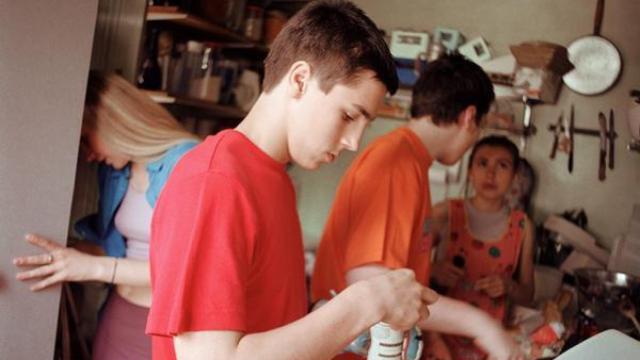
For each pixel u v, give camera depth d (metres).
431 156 1.45
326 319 0.77
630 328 1.69
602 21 2.80
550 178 2.90
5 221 1.21
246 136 0.89
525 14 2.95
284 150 0.91
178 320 0.72
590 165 2.84
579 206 2.86
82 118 1.29
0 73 1.17
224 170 0.79
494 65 2.90
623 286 1.73
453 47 2.99
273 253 0.85
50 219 1.27
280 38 0.91
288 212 0.91
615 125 2.78
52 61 1.22
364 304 0.79
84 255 1.29
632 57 2.75
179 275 0.74
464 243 2.23
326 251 1.32
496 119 2.88
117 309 1.38
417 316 0.83
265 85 0.93
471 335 1.18
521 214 2.24
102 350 1.40
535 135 2.91
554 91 2.83
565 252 2.70
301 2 3.35
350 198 1.26
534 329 1.85
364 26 0.88
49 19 1.21
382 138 1.34
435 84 1.42
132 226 1.38
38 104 1.22
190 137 1.37
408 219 1.23
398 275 0.84
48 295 1.29
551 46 2.67
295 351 0.74
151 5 2.47
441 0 3.09
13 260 1.22
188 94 2.71
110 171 1.41
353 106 0.87
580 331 1.73
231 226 0.76
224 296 0.74
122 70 1.74
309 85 0.87
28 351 1.28
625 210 2.78
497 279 2.01
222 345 0.72
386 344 0.86
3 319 1.23
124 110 1.34
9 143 1.19
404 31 3.06
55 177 1.26
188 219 0.77
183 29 2.81
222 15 2.81
